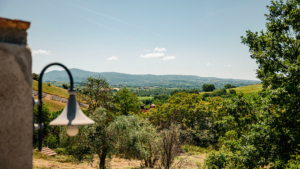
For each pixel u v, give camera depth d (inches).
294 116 363.3
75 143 526.6
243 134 460.8
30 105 72.7
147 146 615.8
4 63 67.7
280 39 459.2
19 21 69.3
